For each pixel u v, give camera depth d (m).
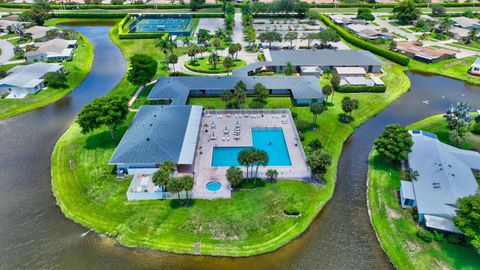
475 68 127.50
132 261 53.56
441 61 140.38
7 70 123.88
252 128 88.31
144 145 71.75
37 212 62.94
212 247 55.44
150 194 64.19
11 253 55.16
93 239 57.31
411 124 93.19
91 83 120.56
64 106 103.81
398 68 134.25
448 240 55.47
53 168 74.25
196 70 126.00
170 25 191.88
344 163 78.12
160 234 57.41
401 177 71.44
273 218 60.72
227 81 107.69
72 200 65.19
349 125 92.31
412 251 54.62
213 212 61.28
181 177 65.00
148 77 107.19
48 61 135.50
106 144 81.75
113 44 163.12
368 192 68.75
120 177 70.38
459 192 60.91
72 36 164.12
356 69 122.69
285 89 105.69
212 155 76.94
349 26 182.75
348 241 57.84
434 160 69.75
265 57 132.38
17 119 95.56
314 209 63.69
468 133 84.75
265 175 70.38
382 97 109.00
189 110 89.81
